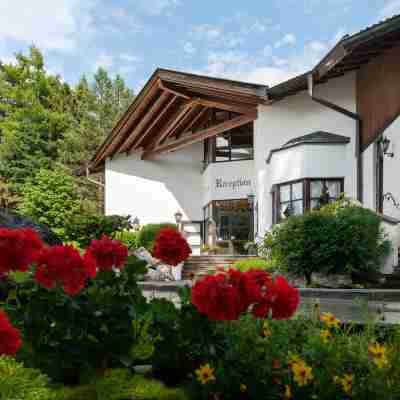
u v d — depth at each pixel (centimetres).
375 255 895
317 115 1310
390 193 1009
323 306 544
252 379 198
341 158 1217
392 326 249
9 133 3162
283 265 946
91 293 218
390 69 1023
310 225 928
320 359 197
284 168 1281
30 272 213
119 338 218
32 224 455
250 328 210
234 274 201
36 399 180
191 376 205
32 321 207
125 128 1950
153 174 2142
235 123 1582
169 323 217
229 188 1822
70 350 209
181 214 1988
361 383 189
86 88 3647
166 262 249
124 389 204
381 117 1070
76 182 3089
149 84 1702
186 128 2073
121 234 1766
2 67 3444
